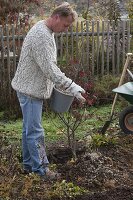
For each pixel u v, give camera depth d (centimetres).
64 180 578
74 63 848
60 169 637
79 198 546
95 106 964
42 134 595
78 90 559
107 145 714
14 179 560
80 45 1088
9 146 681
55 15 548
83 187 582
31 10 1287
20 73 573
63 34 1031
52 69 546
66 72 857
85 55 1072
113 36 1083
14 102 958
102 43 1071
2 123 901
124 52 1095
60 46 1030
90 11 1408
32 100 575
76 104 698
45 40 544
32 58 559
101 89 991
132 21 1193
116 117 844
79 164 634
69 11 548
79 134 777
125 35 1102
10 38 984
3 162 591
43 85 570
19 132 808
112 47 1083
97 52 1078
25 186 553
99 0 1387
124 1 1403
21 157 669
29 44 554
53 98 593
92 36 1060
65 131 791
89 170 621
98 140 715
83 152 689
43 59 546
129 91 742
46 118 878
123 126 781
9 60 977
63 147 700
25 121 587
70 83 558
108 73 1084
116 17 1252
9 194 538
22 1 1152
